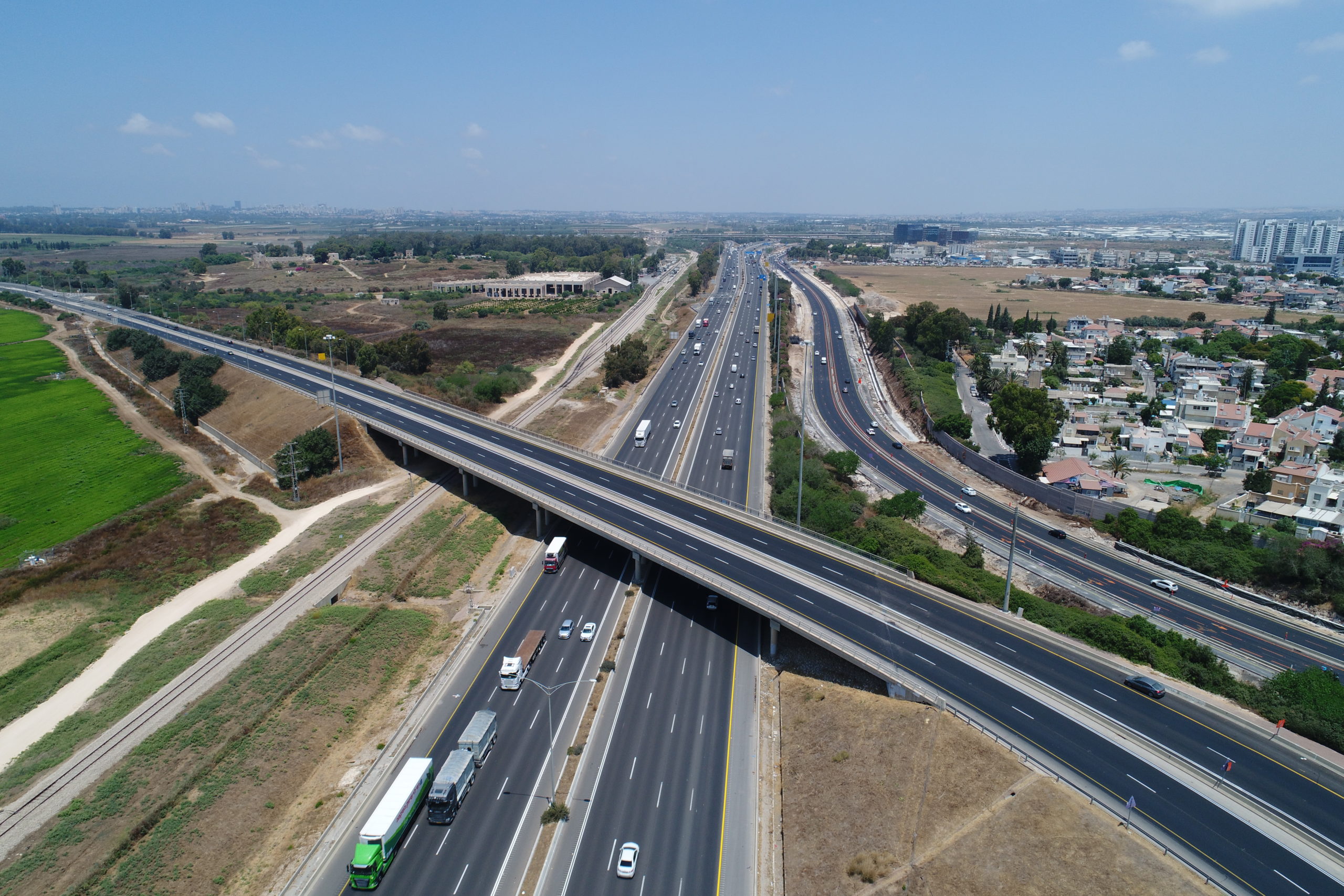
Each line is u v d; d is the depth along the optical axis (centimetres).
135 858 6912
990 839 6450
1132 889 5866
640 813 7488
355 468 15975
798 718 8688
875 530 12694
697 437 18625
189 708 8850
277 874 6862
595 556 12888
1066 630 9781
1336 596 11675
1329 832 6381
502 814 7444
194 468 16800
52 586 11500
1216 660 9919
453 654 10050
